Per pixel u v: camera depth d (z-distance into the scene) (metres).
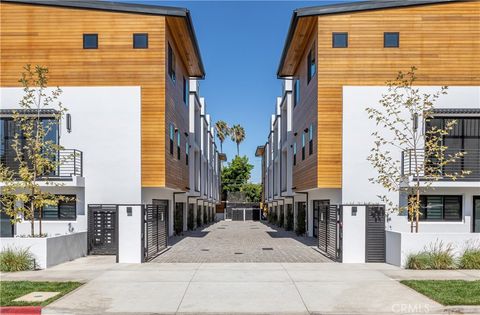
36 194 14.73
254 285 10.15
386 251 13.77
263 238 23.36
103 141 17.52
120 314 7.89
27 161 17.19
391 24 17.14
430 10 17.17
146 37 17.64
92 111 17.55
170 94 18.98
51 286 9.80
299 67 22.50
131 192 17.39
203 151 35.31
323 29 17.08
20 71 17.59
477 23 17.19
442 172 16.52
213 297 9.02
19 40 17.69
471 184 16.05
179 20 18.05
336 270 12.19
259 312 7.94
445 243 12.65
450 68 17.06
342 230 13.84
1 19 17.75
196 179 31.83
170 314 7.86
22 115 15.63
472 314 7.98
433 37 17.11
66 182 16.45
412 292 9.34
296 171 23.72
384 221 13.88
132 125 17.53
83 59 17.62
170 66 19.12
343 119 16.83
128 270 12.18
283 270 12.16
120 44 17.64
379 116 16.70
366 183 16.72
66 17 17.73
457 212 17.03
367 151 16.77
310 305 8.38
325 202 21.16
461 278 10.80
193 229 31.58
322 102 16.95
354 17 17.14
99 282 10.47
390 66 17.02
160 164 17.48
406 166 16.47
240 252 16.53
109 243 16.27
